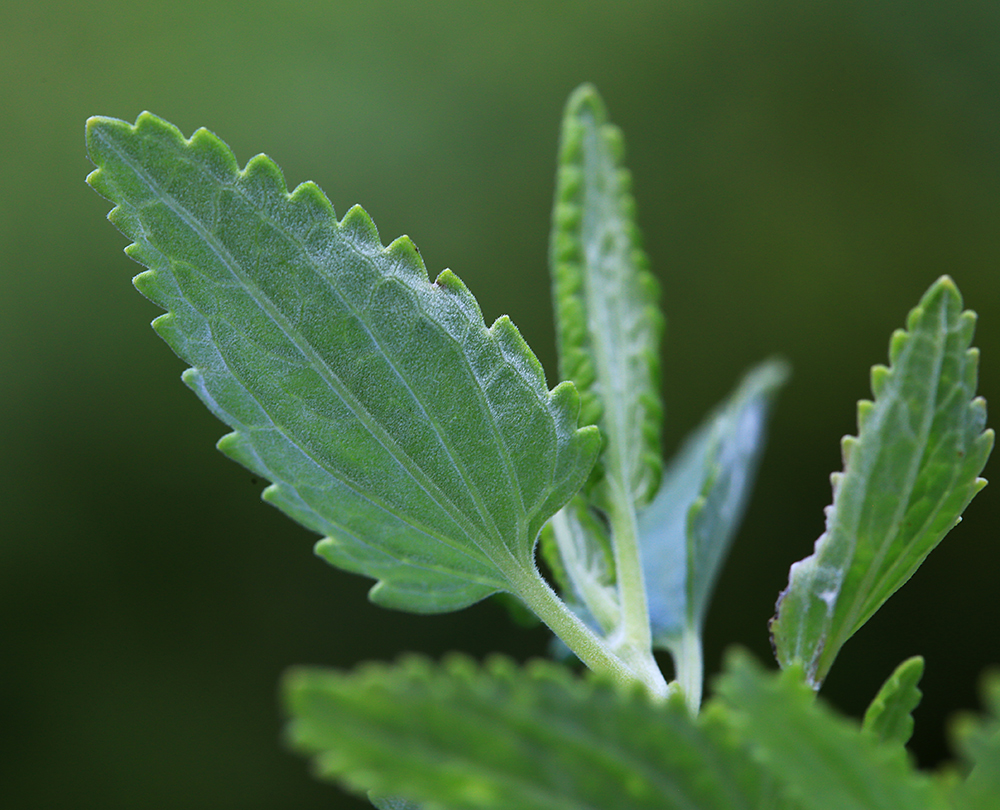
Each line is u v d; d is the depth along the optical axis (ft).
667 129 3.02
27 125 3.01
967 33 2.99
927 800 0.67
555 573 0.81
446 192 3.02
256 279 0.76
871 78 3.00
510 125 3.08
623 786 0.68
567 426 0.77
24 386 2.74
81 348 2.80
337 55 3.13
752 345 2.81
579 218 0.83
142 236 0.76
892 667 2.17
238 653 2.54
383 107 3.09
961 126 2.95
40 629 2.53
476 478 0.77
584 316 0.82
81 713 2.47
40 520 2.59
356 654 2.50
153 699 2.49
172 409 2.74
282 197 0.76
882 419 0.77
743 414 0.92
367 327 0.76
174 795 2.45
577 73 3.12
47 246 2.90
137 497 2.66
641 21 3.12
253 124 3.08
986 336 2.72
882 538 0.77
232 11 3.14
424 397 0.76
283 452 0.77
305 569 2.58
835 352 2.80
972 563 2.24
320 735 0.64
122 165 0.76
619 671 0.77
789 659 0.77
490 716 0.67
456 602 0.78
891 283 2.83
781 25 3.09
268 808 2.42
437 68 3.12
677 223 2.93
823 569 0.77
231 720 2.48
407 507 0.77
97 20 3.11
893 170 2.93
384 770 0.65
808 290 2.85
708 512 0.84
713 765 0.68
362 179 3.03
